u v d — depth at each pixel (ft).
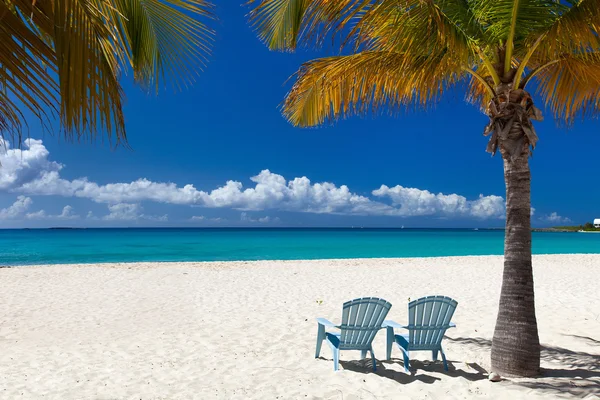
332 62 17.76
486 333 22.63
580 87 17.19
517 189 15.57
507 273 15.79
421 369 17.04
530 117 15.55
